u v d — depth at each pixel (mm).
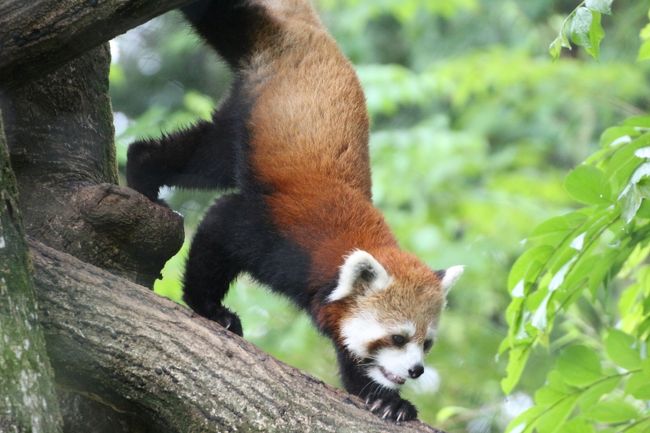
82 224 8875
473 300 19219
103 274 7875
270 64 10852
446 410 12938
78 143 9477
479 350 18766
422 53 23219
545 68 20547
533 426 8781
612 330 8664
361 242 10039
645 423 8586
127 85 21531
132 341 7543
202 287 10594
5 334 6535
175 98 21359
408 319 9953
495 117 22375
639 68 21562
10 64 7746
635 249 9234
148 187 10992
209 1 11086
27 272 6910
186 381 7539
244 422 7527
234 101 10844
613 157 8305
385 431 7836
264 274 10383
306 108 10484
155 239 9031
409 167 20125
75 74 9477
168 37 21562
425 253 19047
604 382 8633
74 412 8125
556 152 22391
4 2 7535
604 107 21500
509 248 19141
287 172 10219
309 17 11609
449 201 20516
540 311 8305
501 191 20219
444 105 23250
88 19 7617
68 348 7406
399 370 9852
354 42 22781
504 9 22938
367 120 10945
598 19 7844
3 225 6770
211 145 10859
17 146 9055
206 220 10578
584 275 8766
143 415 7723
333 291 9922
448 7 20984
